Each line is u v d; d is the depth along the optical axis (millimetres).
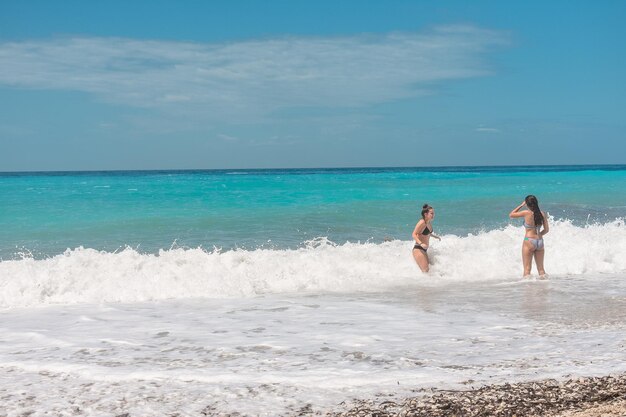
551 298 9203
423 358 5797
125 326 7457
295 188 37000
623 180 49219
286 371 5402
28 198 27734
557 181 47688
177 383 5098
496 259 12414
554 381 5055
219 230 17781
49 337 6852
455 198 28844
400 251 12938
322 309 8500
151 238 16312
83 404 4621
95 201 26281
